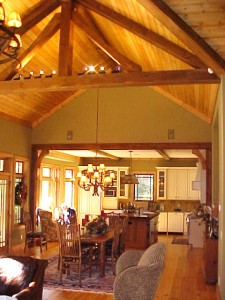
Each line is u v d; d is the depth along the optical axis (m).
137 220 10.96
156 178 15.68
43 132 11.04
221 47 5.16
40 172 13.17
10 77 6.81
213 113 8.65
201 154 10.68
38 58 8.49
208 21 4.75
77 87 6.35
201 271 7.92
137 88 10.62
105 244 7.98
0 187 9.61
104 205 15.71
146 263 4.03
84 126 10.84
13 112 9.84
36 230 11.64
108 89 10.77
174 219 14.87
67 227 6.86
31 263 4.36
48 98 10.16
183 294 6.23
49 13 7.16
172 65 7.23
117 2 5.77
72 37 6.84
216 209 7.96
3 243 9.62
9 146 9.88
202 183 10.74
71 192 15.69
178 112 10.33
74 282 6.85
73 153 14.62
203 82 5.83
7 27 3.91
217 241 6.91
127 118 10.62
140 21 5.91
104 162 16.23
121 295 3.84
